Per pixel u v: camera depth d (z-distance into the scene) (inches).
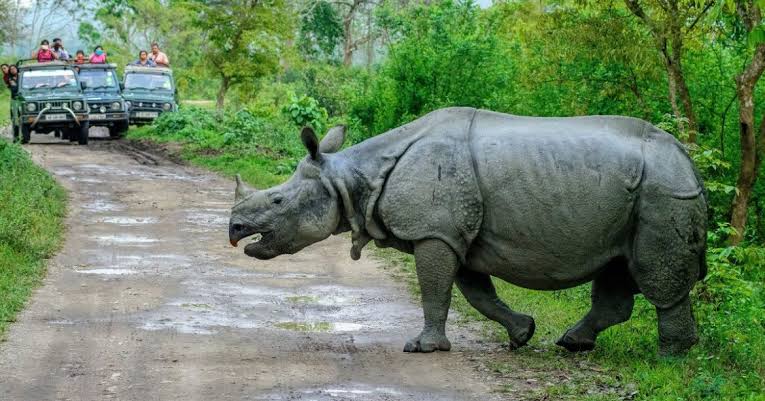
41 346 438.3
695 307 491.2
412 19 1529.3
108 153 1456.7
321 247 728.3
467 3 1344.7
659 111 822.5
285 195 432.1
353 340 463.5
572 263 410.0
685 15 727.7
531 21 932.0
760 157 715.4
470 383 389.4
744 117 682.8
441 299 430.3
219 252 693.9
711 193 756.0
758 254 518.9
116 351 434.3
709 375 386.3
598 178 402.3
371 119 1363.2
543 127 418.0
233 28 2039.9
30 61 1729.8
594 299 438.6
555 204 405.1
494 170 411.8
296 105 1615.4
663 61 787.4
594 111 865.5
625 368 404.5
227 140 1433.3
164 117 1748.3
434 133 426.6
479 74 1212.5
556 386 381.1
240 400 366.0
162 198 962.1
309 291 577.9
